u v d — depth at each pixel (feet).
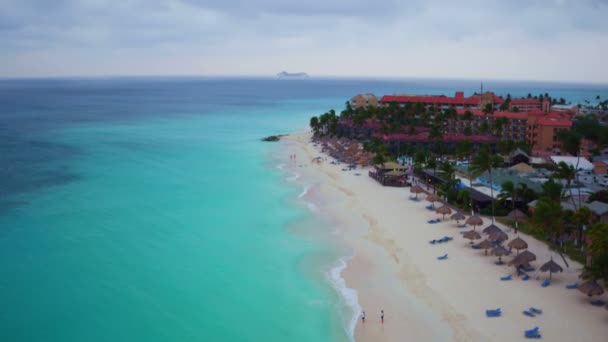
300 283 200.13
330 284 198.90
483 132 540.11
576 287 188.44
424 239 248.11
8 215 284.82
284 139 644.69
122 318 172.65
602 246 176.55
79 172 407.03
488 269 208.95
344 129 638.12
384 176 380.17
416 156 396.98
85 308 179.63
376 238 250.78
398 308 178.09
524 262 199.93
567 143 401.29
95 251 232.32
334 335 161.99
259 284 199.52
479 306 176.24
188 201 322.34
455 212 294.87
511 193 283.59
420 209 304.50
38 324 168.45
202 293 191.52
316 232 262.26
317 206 313.32
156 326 168.14
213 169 434.30
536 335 155.02
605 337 154.40
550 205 227.61
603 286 188.85
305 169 442.50
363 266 215.92
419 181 386.52
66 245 239.50
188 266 216.95
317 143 609.83
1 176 383.86
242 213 296.30
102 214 290.35
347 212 299.17
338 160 487.20
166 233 258.98
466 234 237.04
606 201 284.82
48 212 292.40
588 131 537.24
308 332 163.94
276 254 230.89
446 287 192.13
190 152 523.29
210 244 243.81
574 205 259.19
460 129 609.42
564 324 162.50
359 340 158.51
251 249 237.45
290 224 275.80
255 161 479.82
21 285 195.83
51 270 210.38
